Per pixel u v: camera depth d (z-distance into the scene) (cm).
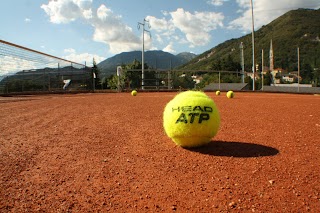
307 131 573
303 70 7875
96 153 412
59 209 247
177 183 302
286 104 1227
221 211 242
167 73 3447
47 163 366
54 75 2656
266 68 8819
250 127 622
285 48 10012
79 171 338
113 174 328
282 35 11162
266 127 622
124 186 295
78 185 297
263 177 315
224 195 272
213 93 2583
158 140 495
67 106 1102
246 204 253
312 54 9262
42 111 916
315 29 10919
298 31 11144
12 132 559
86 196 272
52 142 477
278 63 9244
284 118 760
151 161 376
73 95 2164
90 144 465
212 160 378
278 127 622
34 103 1242
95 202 260
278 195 270
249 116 799
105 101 1411
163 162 371
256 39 12106
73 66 2848
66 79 2875
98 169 345
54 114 838
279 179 309
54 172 334
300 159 380
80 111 927
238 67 8094
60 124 658
